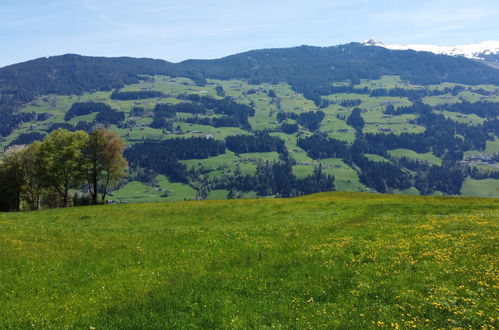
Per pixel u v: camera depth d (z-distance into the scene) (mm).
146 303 17453
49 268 24031
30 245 30578
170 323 15250
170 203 70500
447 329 13961
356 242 28766
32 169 91625
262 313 16078
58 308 17234
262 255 26516
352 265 22391
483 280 18250
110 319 15758
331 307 16469
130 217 52250
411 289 17859
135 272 23141
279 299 17656
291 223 42000
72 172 89188
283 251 27781
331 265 22547
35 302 18141
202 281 20656
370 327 14250
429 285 18094
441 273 19688
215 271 22906
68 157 86938
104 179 97000
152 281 21047
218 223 45344
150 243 32031
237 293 18797
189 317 15805
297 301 17281
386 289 18125
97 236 35875
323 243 29531
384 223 38594
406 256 23359
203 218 49812
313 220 44062
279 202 63844
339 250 26250
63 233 37344
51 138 91438
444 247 25188
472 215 41156
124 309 16844
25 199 102625
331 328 14273
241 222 45344
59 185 90438
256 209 55844
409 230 32969
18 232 37000
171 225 44656
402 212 47375
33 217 54281
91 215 54531
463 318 14609
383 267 21453
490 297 16344
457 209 47812
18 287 20297
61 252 28484
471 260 21453
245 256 26375
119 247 30609
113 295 18922
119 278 21906
